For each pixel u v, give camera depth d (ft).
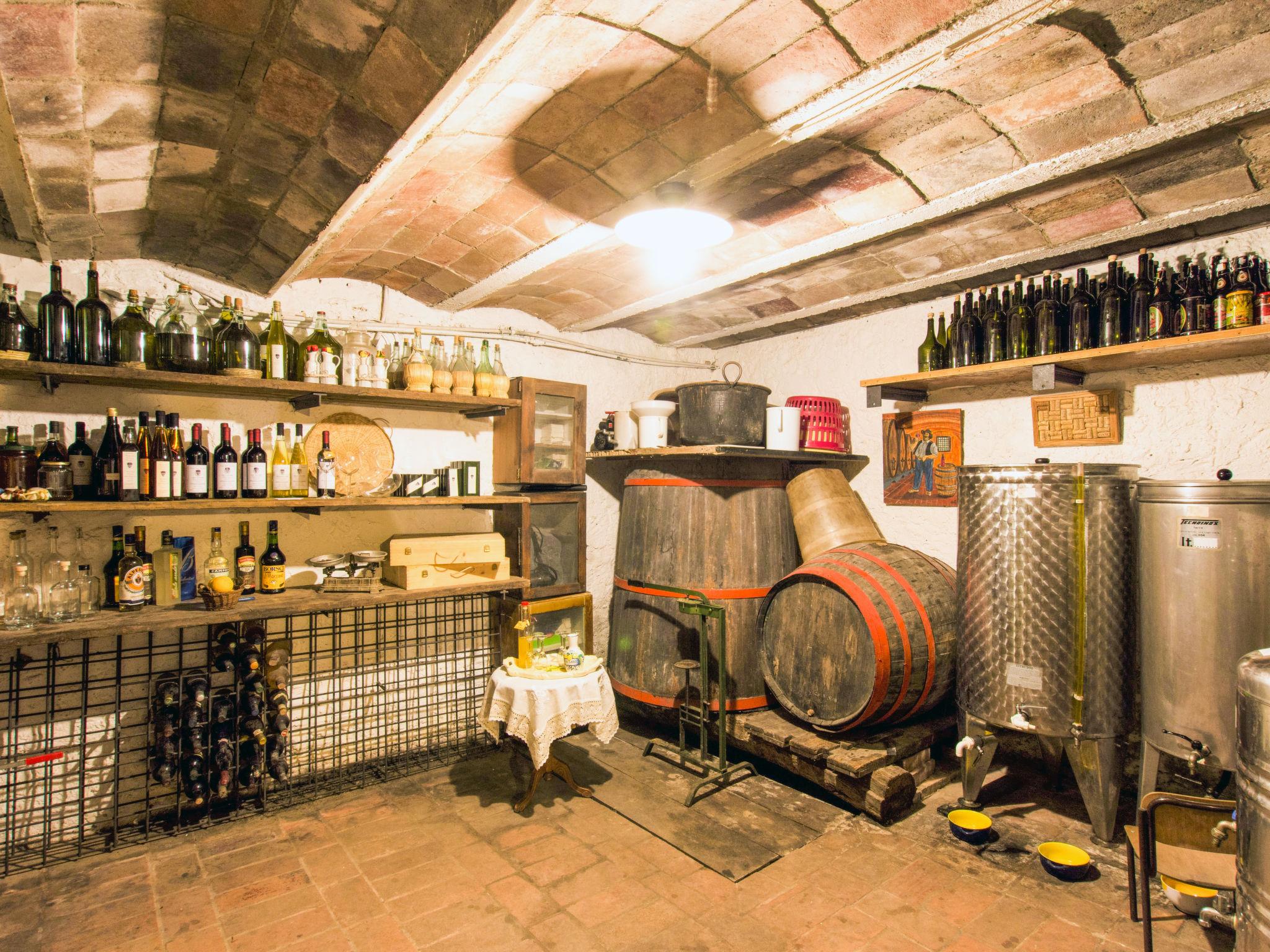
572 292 11.48
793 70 5.56
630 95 5.92
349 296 10.94
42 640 7.43
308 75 5.23
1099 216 8.29
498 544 10.96
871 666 9.12
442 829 8.84
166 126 5.91
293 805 9.49
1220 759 7.20
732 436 11.34
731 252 9.57
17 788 8.27
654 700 11.49
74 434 8.50
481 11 4.25
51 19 4.32
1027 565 8.36
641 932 6.79
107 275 9.04
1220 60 5.43
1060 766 9.78
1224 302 7.86
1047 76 5.75
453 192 7.68
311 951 6.53
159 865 8.01
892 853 8.16
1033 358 9.12
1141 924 6.79
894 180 7.52
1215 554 7.22
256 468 9.21
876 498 12.62
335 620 10.46
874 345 12.64
